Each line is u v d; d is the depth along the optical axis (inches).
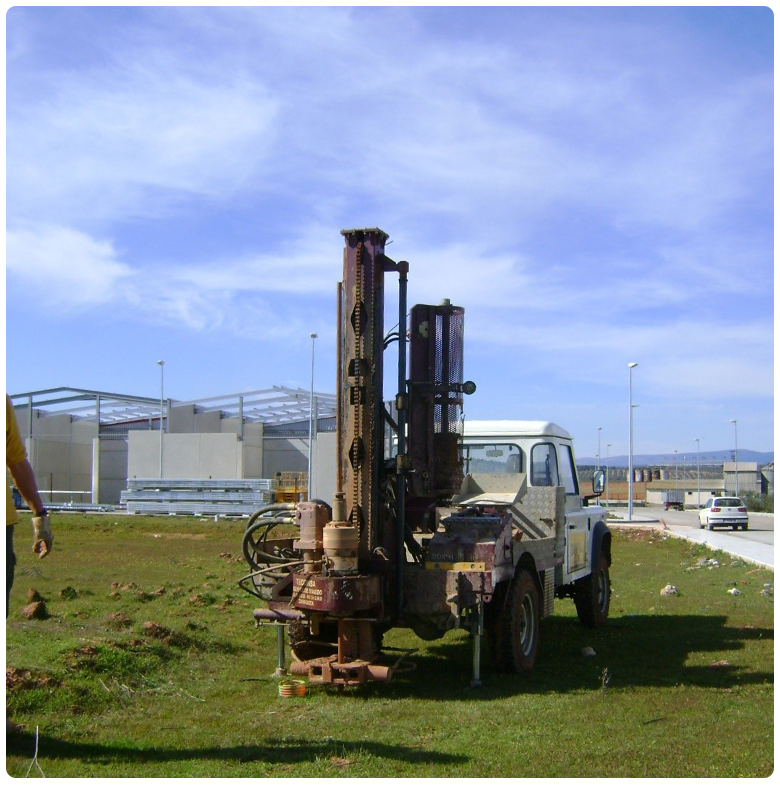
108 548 940.6
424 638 318.0
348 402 304.7
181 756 224.1
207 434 2028.8
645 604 572.4
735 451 4055.1
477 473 409.1
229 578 631.8
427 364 330.6
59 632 326.6
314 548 297.1
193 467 2032.5
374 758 221.0
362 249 308.0
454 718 262.2
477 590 299.0
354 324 305.0
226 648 364.8
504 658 329.7
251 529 335.9
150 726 251.9
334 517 294.8
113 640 322.3
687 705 279.7
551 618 507.5
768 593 625.9
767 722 258.2
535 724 255.6
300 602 290.5
